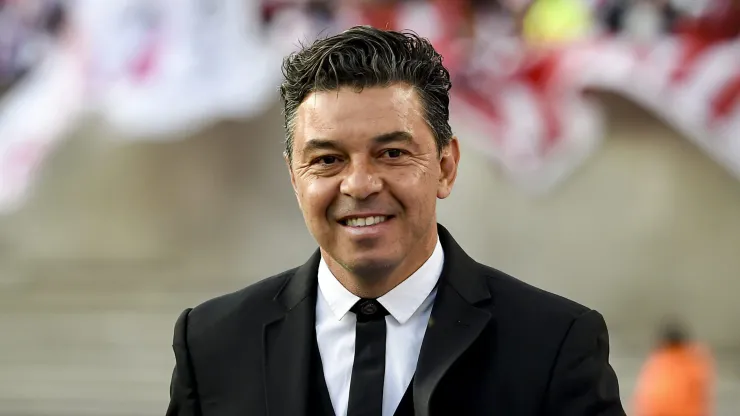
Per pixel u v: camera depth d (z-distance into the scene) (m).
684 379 23.39
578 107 39.47
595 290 43.22
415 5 39.25
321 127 5.92
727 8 36.69
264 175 50.03
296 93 6.11
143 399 36.03
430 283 6.56
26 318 45.06
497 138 40.03
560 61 38.75
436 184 6.17
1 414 34.41
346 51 5.94
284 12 40.91
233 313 6.85
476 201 44.16
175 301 46.47
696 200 42.31
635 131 42.00
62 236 51.34
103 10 44.03
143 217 51.03
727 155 37.31
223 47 42.09
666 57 37.59
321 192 5.98
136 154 50.69
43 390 37.16
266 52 41.53
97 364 40.38
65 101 45.69
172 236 50.72
